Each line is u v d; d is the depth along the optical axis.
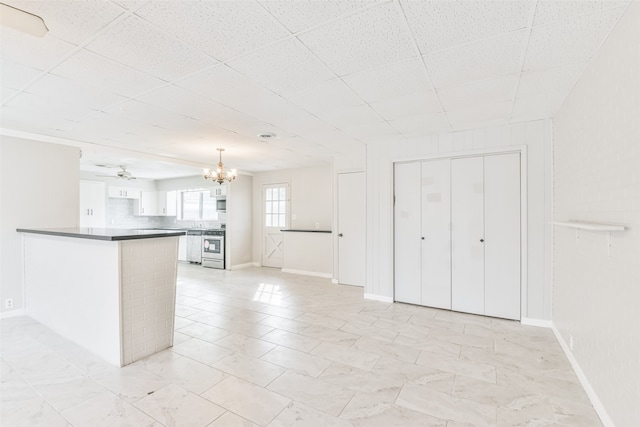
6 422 1.87
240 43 1.90
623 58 1.65
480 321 3.66
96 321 2.76
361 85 2.52
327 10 1.58
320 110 3.10
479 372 2.47
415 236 4.32
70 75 2.31
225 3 1.51
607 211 1.89
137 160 5.84
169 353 2.81
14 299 3.77
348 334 3.28
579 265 2.45
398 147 4.38
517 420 1.90
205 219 8.59
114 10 1.57
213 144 4.60
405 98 2.80
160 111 3.12
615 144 1.77
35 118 3.32
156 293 2.83
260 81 2.43
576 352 2.48
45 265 3.43
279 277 6.34
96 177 7.68
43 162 3.99
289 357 2.74
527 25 1.72
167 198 9.05
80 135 4.02
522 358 2.71
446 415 1.95
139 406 2.03
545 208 3.43
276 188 7.39
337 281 5.74
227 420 1.90
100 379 2.36
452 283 4.05
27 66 2.17
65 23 1.67
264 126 3.66
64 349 2.88
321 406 2.04
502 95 2.73
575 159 2.55
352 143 4.57
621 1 1.53
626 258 1.64
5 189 3.70
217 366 2.57
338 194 5.71
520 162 3.63
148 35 1.80
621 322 1.69
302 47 1.95
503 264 3.74
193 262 8.11
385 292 4.52
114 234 2.75
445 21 1.68
